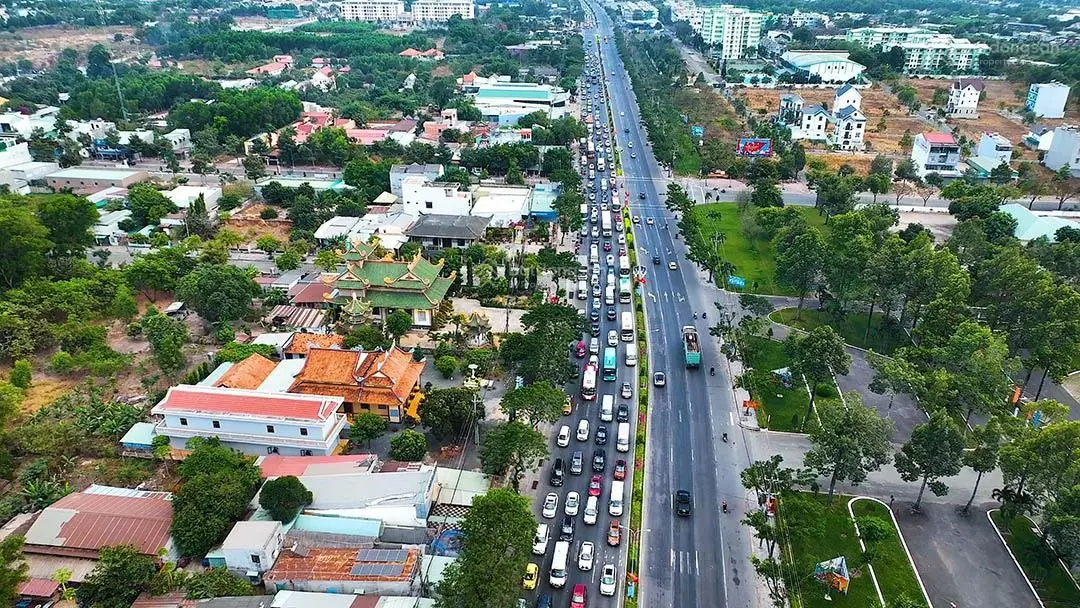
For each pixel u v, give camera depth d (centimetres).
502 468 11019
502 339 15888
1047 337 13800
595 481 11688
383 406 13062
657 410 13862
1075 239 19850
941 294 14888
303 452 11844
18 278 17438
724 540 10706
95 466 11675
